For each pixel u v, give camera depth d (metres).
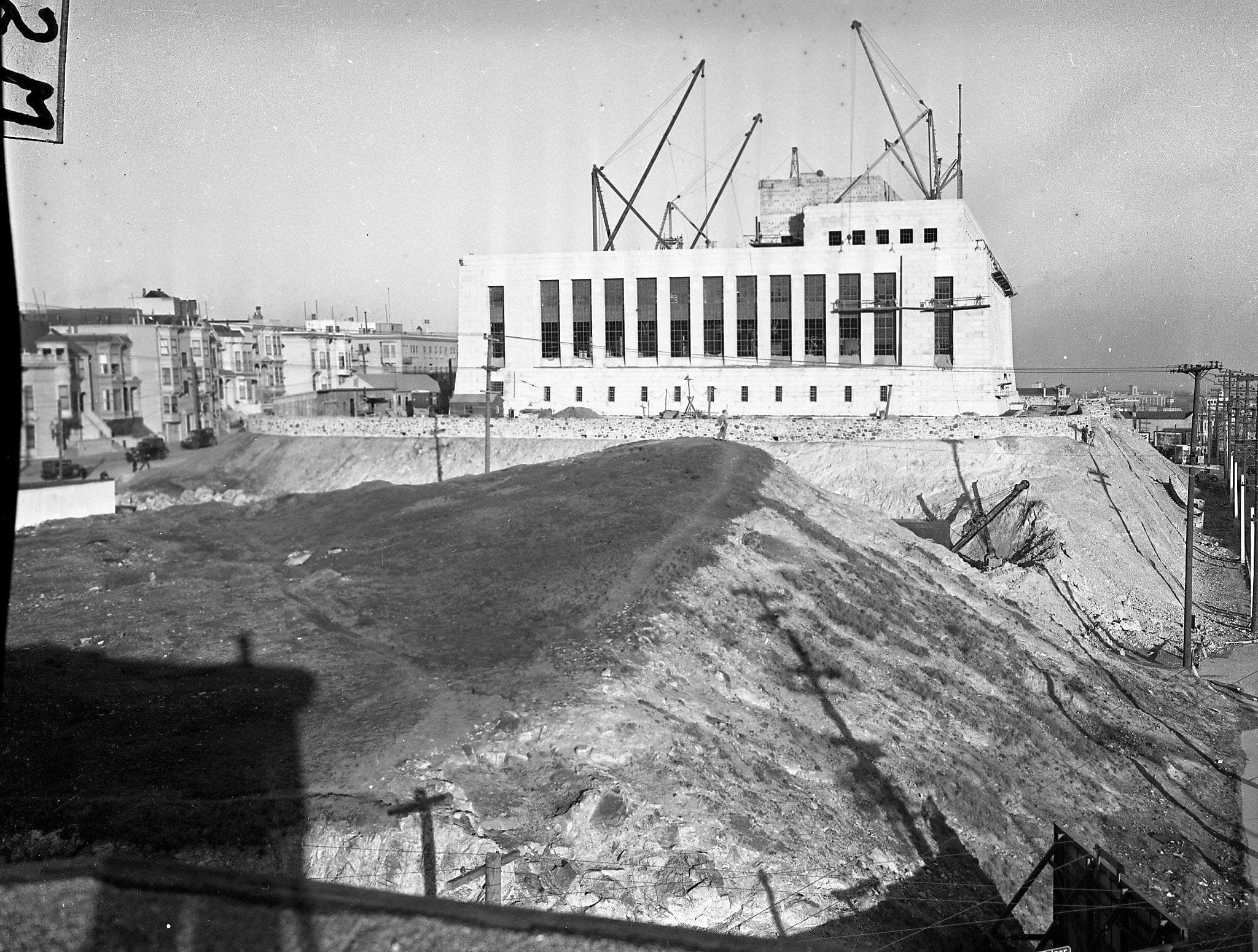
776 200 119.56
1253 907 30.67
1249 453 106.62
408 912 6.79
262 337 89.94
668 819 23.41
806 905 23.05
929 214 104.81
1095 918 22.70
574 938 6.39
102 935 6.62
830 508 56.28
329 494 55.50
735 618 35.72
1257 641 61.50
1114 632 61.59
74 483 47.12
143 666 28.86
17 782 20.80
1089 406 101.12
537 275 112.12
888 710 34.31
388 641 30.86
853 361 106.25
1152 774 39.44
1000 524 75.62
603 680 27.77
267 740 23.58
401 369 133.25
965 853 28.69
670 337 110.25
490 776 23.62
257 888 7.11
